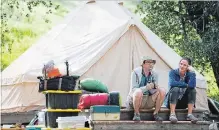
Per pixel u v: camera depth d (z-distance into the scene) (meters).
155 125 11.91
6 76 16.75
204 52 21.78
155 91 12.02
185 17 23.20
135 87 12.18
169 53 17.11
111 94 12.20
